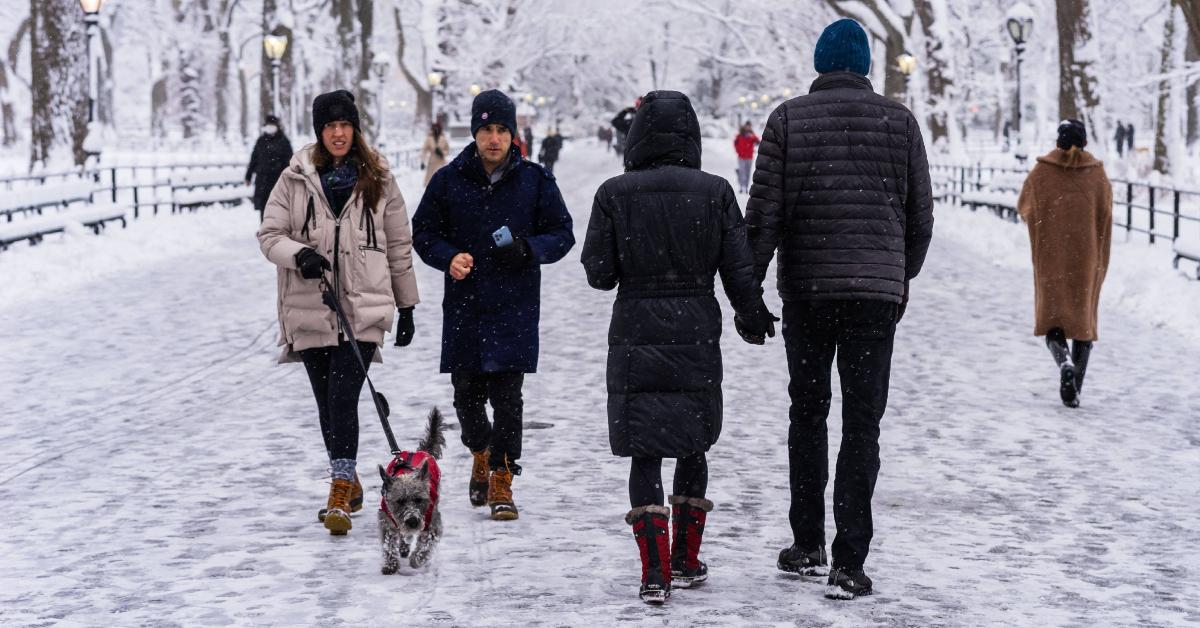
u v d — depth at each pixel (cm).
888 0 5769
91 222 2520
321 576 669
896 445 1032
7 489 883
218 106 9806
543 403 1201
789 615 594
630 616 592
